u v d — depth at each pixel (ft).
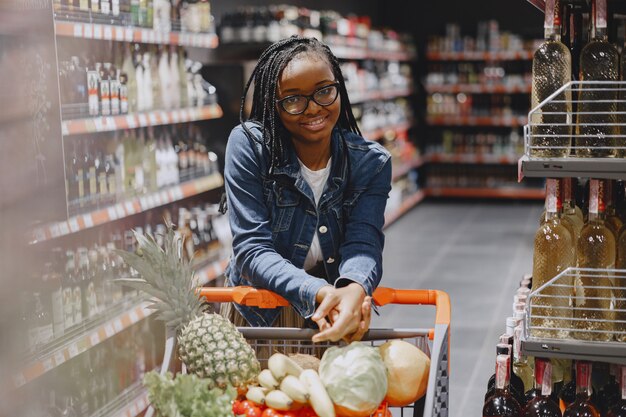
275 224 6.81
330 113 6.42
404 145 33.27
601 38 7.27
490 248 25.09
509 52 34.27
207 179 15.21
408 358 5.83
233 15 18.76
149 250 6.07
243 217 6.56
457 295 19.45
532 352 7.14
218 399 5.10
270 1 22.35
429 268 22.43
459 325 17.02
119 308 11.37
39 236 9.21
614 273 7.25
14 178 4.75
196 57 17.28
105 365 11.48
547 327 7.22
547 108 7.27
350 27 26.17
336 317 5.81
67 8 10.48
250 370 5.77
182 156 14.57
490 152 35.37
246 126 6.72
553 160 7.05
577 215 8.02
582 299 7.27
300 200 6.77
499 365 7.30
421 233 28.02
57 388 10.04
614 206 8.13
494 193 35.32
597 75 7.20
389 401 5.86
